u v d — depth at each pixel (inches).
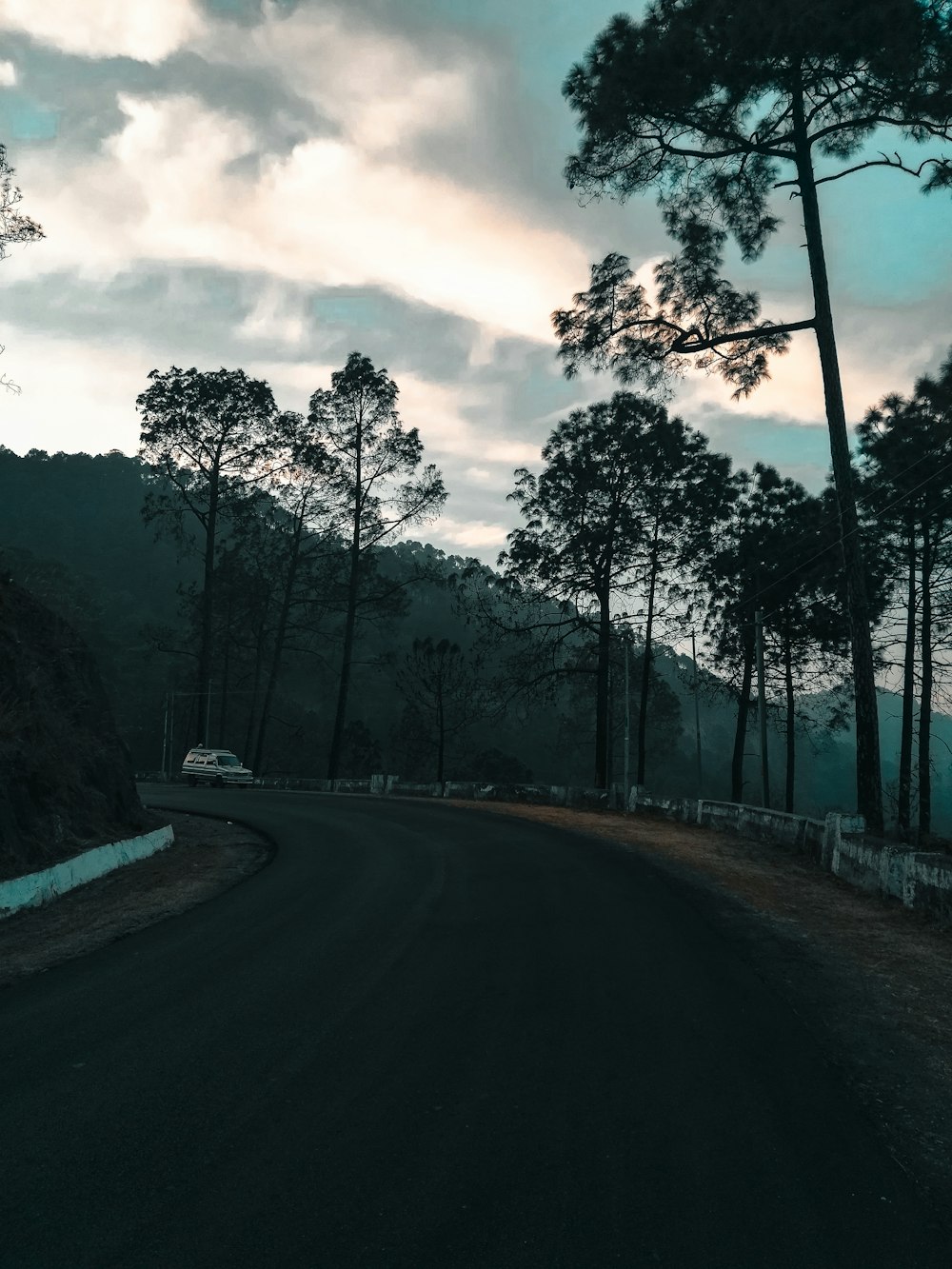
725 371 978.1
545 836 820.6
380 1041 234.1
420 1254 132.5
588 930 382.6
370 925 394.6
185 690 3501.5
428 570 2130.9
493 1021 251.0
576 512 1643.7
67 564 5570.9
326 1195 150.4
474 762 3105.3
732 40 750.5
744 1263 131.2
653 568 1667.1
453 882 522.9
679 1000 275.1
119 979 311.3
